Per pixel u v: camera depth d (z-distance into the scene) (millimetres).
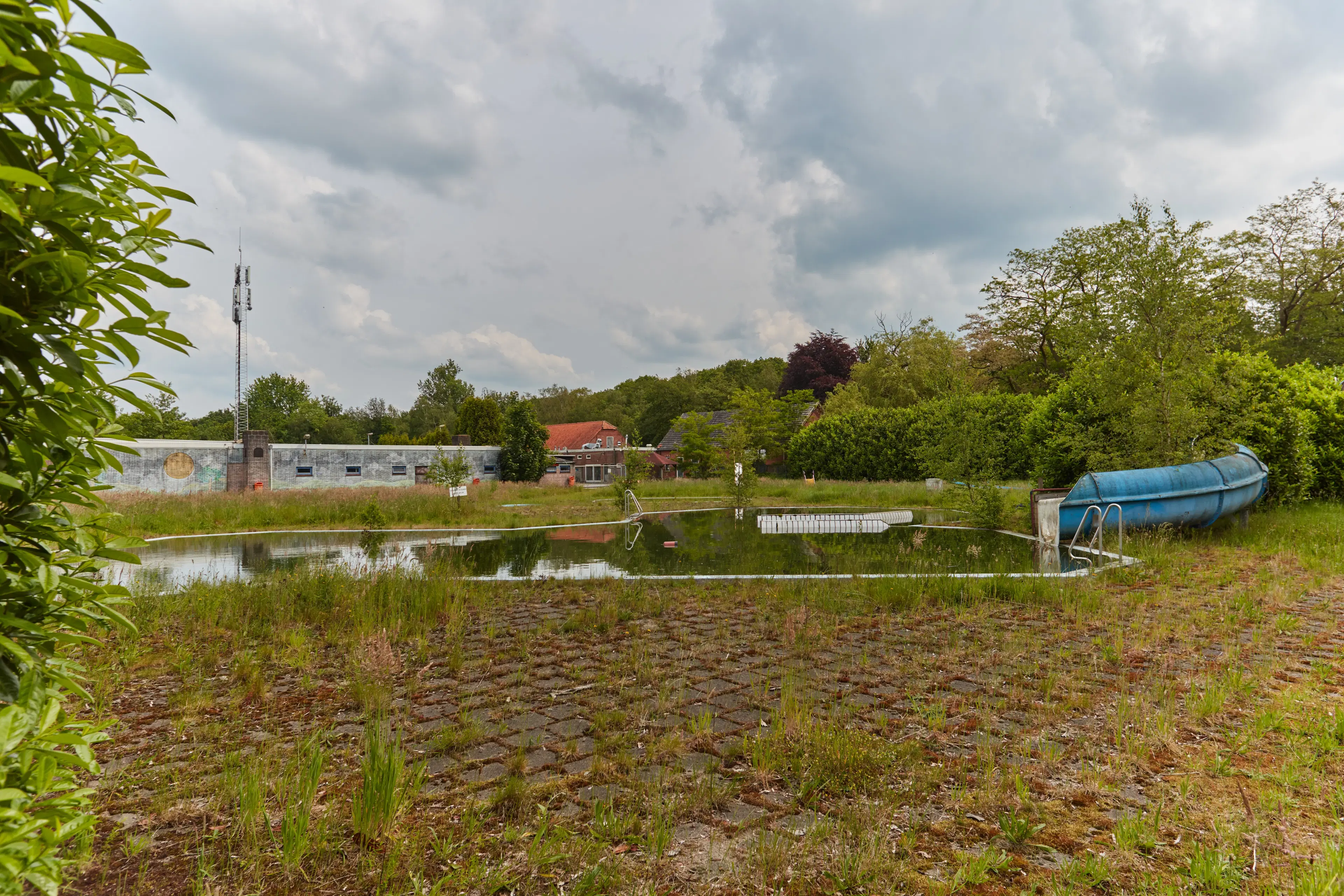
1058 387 19422
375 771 3000
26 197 1436
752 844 2904
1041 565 10492
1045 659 5645
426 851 2857
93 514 1981
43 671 1657
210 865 2711
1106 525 12477
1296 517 14000
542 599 8438
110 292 1590
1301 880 2504
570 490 31766
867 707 4605
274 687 5199
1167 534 12258
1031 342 37438
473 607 7988
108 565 1875
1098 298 15523
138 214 1679
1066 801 3260
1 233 1408
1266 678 4977
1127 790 3354
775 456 49875
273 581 8906
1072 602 7617
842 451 35562
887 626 6820
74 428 1565
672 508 23906
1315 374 17422
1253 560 10117
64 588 1699
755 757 3678
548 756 3889
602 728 4254
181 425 62000
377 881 2627
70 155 1551
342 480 33844
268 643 6434
